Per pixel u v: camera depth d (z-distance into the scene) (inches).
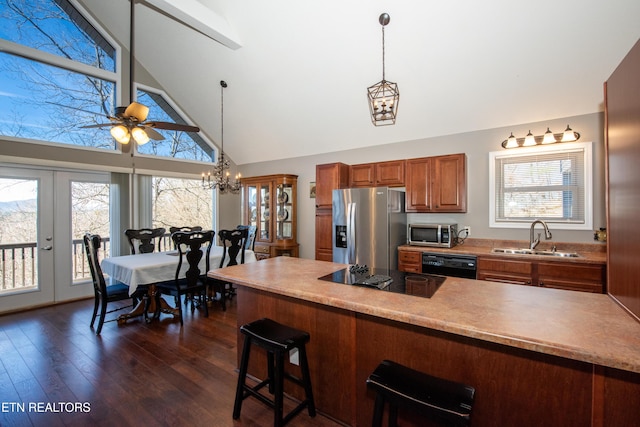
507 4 96.8
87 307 148.3
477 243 143.7
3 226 139.3
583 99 117.0
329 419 68.8
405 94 139.4
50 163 148.4
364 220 148.5
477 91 127.4
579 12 93.1
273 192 202.1
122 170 174.2
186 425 66.3
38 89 148.3
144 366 90.9
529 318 46.9
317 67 141.3
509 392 49.0
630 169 45.4
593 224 120.1
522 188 135.0
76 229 161.3
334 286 66.9
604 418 42.1
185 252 137.2
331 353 68.8
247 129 204.7
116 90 173.6
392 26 113.7
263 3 123.0
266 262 99.1
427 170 148.3
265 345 62.6
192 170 213.3
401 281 71.6
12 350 101.0
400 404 44.7
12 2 141.3
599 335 40.4
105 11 157.5
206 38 151.5
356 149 183.9
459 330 44.2
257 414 70.3
